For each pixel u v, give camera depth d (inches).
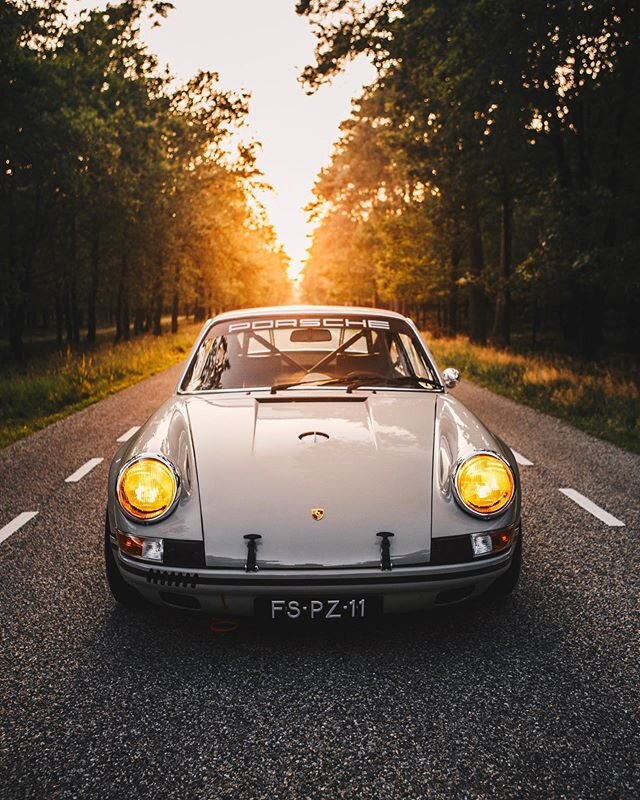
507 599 136.3
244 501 110.3
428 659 113.1
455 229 1141.7
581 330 795.4
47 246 1294.3
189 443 124.1
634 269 613.9
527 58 530.3
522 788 81.7
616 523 185.6
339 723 95.4
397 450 121.1
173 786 82.8
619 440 307.3
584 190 648.4
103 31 984.9
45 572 153.0
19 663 112.7
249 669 110.7
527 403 433.4
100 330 2613.2
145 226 1352.1
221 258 2010.3
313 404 142.3
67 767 86.4
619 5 491.5
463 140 677.9
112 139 1046.4
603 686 104.0
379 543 106.6
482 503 111.0
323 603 108.3
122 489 112.6
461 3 541.3
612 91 675.4
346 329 165.9
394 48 692.1
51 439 326.0
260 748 90.0
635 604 133.2
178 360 840.9
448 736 92.0
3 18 709.3
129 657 114.7
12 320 1135.6
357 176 1535.4
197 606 111.7
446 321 2146.9
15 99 764.6
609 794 80.6
